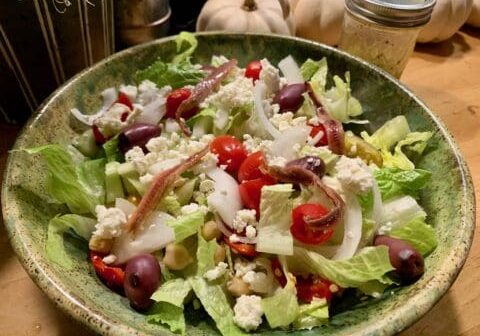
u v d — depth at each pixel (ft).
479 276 0.88
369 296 0.72
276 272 0.74
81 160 0.88
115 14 1.17
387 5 1.06
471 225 0.72
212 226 0.76
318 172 0.77
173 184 0.78
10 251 0.85
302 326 0.69
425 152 0.88
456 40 1.48
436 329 0.81
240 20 1.23
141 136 0.85
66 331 0.76
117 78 0.96
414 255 0.70
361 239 0.76
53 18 0.91
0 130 1.05
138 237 0.74
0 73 0.97
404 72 1.33
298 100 0.92
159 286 0.70
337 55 1.01
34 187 0.75
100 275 0.72
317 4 1.33
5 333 0.75
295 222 0.73
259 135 0.89
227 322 0.68
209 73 0.96
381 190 0.82
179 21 1.43
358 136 0.98
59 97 0.85
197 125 0.90
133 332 0.58
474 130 1.18
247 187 0.77
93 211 0.79
